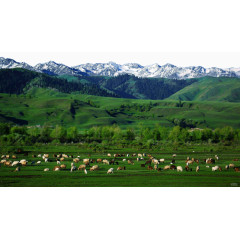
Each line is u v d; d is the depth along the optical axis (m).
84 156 100.31
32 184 51.88
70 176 58.84
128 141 167.50
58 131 177.75
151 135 187.25
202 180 54.59
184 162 82.31
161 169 68.38
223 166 72.50
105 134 192.12
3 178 56.72
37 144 146.62
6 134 168.25
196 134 192.88
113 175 60.06
